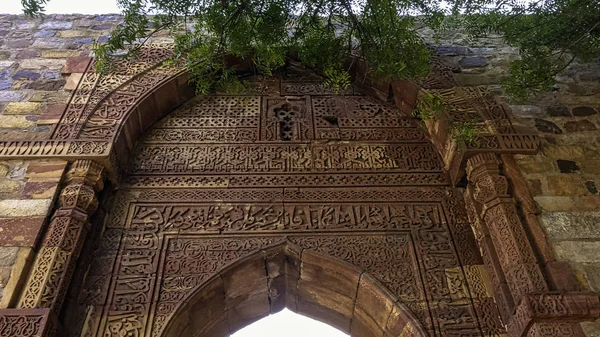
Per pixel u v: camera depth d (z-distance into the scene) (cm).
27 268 432
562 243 467
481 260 506
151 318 447
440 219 545
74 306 448
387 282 484
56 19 733
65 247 452
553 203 502
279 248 508
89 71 639
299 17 568
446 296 474
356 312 521
